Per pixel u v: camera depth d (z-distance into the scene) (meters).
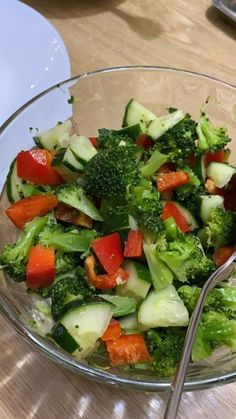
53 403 0.40
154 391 0.36
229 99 0.53
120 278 0.40
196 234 0.46
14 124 0.47
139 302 0.40
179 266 0.41
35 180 0.45
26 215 0.44
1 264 0.41
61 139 0.48
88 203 0.44
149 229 0.42
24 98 0.56
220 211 0.45
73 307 0.38
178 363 0.37
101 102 0.53
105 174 0.43
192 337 0.37
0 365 0.41
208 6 0.73
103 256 0.41
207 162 0.48
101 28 0.68
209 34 0.69
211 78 0.52
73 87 0.50
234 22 0.70
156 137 0.47
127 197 0.42
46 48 0.59
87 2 0.71
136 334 0.39
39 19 0.61
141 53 0.66
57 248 0.42
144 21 0.70
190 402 0.41
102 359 0.38
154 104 0.55
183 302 0.40
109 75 0.52
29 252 0.42
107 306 0.38
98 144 0.48
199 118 0.51
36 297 0.41
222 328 0.39
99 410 0.40
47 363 0.42
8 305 0.38
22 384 0.41
